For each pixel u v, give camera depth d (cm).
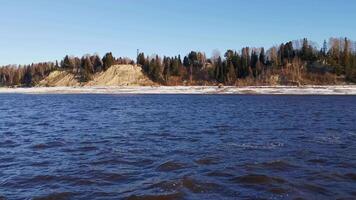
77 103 7825
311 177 1538
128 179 1550
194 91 13450
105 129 3253
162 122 3844
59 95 13062
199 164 1802
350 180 1495
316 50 18250
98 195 1339
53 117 4503
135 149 2238
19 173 1662
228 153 2073
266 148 2225
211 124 3616
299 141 2491
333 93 11219
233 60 18150
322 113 4881
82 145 2397
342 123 3609
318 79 14975
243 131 3055
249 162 1822
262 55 18550
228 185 1434
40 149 2266
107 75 18975
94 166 1789
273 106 6488
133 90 14638
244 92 12444
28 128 3344
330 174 1581
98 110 5719
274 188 1385
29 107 6525
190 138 2689
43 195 1343
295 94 11338
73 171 1692
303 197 1285
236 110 5572
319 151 2111
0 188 1439
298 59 16888
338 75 15162
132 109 5919
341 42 18212
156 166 1773
